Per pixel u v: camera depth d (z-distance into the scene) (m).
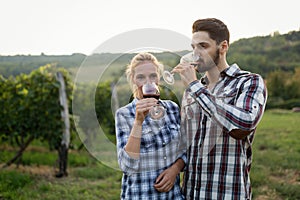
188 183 2.58
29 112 8.03
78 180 7.24
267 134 12.52
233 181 2.46
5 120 8.12
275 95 19.77
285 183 6.77
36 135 8.04
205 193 2.50
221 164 2.47
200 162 2.52
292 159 8.74
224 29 2.52
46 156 9.18
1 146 10.13
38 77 8.11
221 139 2.48
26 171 7.73
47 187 6.50
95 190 6.48
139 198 2.48
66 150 7.64
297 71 20.14
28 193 6.19
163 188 2.47
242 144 2.50
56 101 7.98
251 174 7.23
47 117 7.97
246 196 2.51
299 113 17.77
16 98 8.10
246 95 2.41
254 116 2.34
